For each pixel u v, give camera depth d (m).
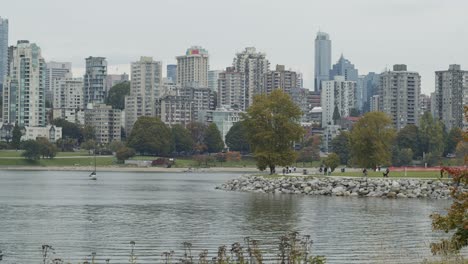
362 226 97.50
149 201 149.62
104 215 116.50
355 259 70.62
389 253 73.00
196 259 70.62
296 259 53.97
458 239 47.66
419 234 88.88
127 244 81.81
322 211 120.00
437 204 133.88
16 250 77.19
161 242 83.38
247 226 98.69
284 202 141.62
